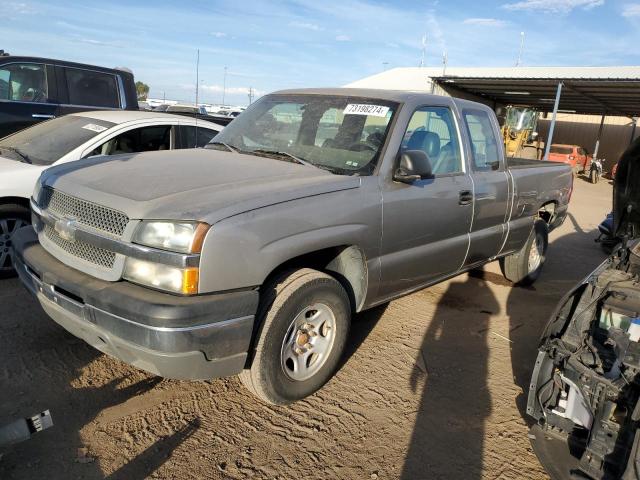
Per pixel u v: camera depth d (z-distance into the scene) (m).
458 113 4.42
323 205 3.13
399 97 3.95
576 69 24.53
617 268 3.15
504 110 32.41
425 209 3.88
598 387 2.46
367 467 2.78
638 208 3.37
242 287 2.74
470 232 4.53
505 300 5.56
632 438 2.32
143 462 2.67
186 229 2.58
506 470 2.87
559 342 2.74
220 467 2.68
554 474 2.68
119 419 2.99
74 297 2.86
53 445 2.73
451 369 3.91
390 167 3.61
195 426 2.99
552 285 6.34
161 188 2.93
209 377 2.73
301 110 4.17
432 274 4.26
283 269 3.19
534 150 24.88
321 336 3.34
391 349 4.14
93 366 3.49
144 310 2.50
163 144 6.00
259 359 2.94
